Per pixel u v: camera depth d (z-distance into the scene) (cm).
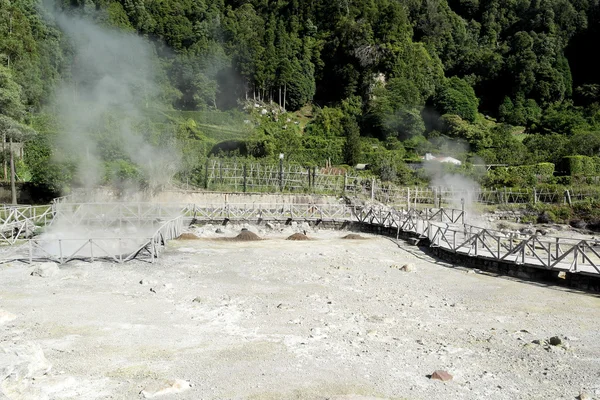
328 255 2619
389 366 1158
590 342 1356
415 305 1697
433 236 2923
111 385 1043
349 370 1132
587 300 1820
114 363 1161
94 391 1012
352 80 10525
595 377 1120
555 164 6394
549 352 1265
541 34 11994
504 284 2069
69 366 1137
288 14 12300
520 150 7050
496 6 13850
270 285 1959
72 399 974
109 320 1478
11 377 972
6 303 1636
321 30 11731
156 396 994
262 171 5138
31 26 7788
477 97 11306
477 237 2409
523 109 10362
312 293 1834
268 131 7850
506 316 1603
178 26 10625
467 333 1412
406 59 10538
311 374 1109
